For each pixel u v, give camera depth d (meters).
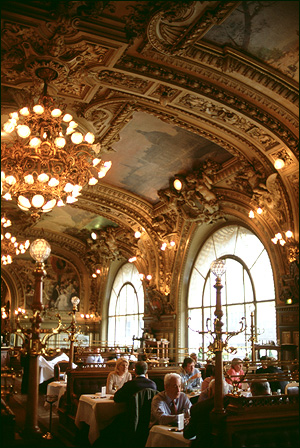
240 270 14.95
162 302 18.03
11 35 7.85
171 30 7.80
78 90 9.91
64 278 25.61
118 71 8.95
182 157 13.56
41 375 13.46
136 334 21.69
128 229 19.11
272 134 9.85
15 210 19.72
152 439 4.90
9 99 10.57
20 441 3.56
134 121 11.98
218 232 16.09
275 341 13.05
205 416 4.31
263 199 12.03
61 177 10.58
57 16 7.36
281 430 3.86
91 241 22.30
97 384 8.77
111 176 15.91
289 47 7.99
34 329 3.88
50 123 9.85
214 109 10.14
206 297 16.41
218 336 4.60
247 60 8.42
